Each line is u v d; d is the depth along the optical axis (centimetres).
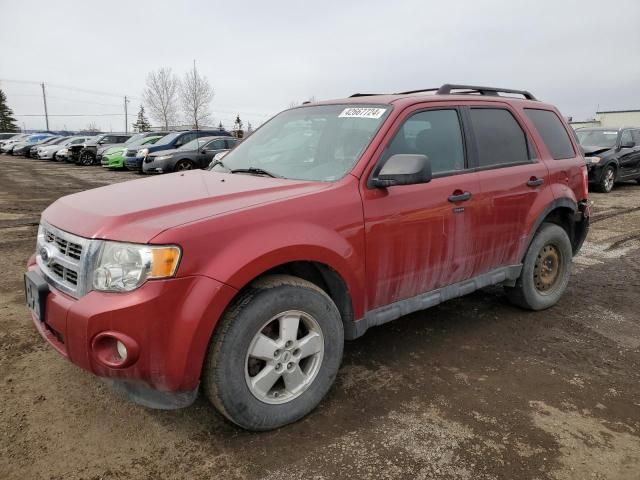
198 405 292
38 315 260
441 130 357
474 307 461
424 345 378
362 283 297
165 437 262
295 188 289
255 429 262
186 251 228
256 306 249
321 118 365
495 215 376
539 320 432
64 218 265
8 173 1952
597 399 305
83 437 260
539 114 454
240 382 249
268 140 383
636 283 542
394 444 258
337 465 242
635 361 358
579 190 466
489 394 309
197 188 294
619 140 1348
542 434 269
